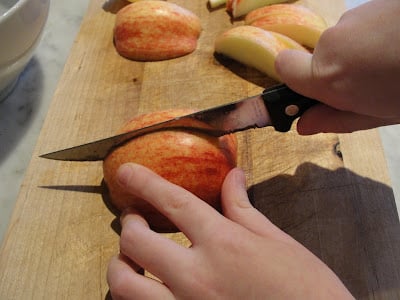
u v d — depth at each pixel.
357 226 0.26
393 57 0.18
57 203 0.28
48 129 0.31
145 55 0.35
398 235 0.26
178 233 0.26
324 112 0.24
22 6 0.29
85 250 0.26
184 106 0.33
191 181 0.25
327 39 0.20
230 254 0.20
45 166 0.29
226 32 0.35
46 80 0.38
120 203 0.26
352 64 0.19
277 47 0.33
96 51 0.36
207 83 0.34
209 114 0.24
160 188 0.23
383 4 0.19
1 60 0.30
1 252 0.26
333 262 0.25
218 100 0.33
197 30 0.37
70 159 0.27
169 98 0.33
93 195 0.28
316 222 0.26
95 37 0.38
